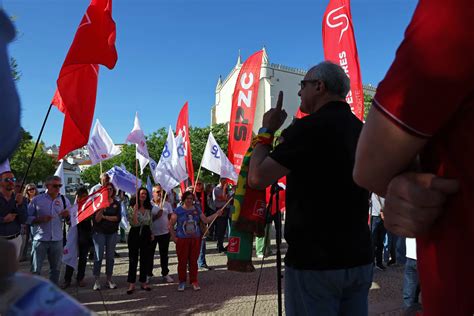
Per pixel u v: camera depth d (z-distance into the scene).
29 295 0.64
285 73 54.19
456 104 0.70
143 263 6.76
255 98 7.75
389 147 0.75
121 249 11.62
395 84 0.74
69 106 4.16
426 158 0.80
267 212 2.27
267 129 2.03
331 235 1.83
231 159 7.81
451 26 0.67
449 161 0.75
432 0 0.72
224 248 11.27
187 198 6.80
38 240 6.24
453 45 0.67
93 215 6.83
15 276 0.68
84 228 7.07
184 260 6.70
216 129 36.75
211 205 12.67
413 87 0.70
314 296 1.85
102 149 10.12
